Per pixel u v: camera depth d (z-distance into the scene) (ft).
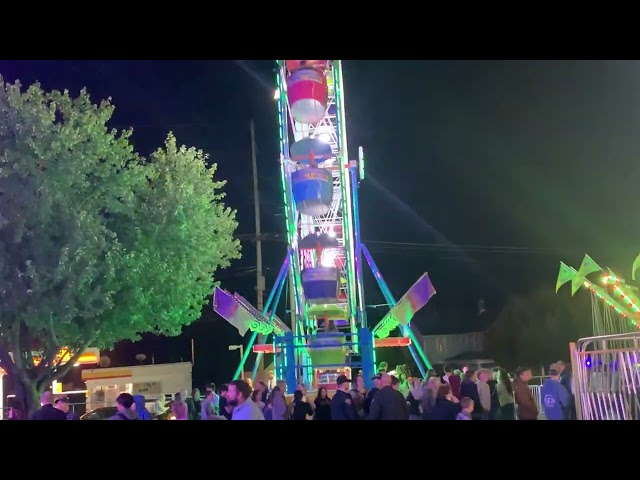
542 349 138.41
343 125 60.54
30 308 44.88
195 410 52.13
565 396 35.65
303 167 56.18
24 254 45.70
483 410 42.29
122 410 25.35
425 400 39.19
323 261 63.31
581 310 130.21
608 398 33.81
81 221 45.88
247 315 51.44
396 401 28.73
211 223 60.75
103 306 46.98
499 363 155.74
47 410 28.76
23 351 50.57
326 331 61.57
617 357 33.45
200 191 59.77
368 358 52.16
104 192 50.01
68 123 46.88
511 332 153.07
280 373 56.18
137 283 51.03
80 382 108.06
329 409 39.19
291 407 42.63
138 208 53.62
